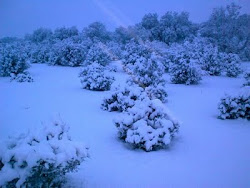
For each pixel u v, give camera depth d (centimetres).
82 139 645
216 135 698
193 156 567
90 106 973
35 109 912
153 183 455
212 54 1950
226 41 2892
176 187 444
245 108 834
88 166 510
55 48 2419
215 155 573
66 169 405
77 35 3556
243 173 495
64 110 908
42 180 371
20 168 365
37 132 420
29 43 3431
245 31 2889
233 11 2981
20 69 1725
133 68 1202
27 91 1225
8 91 1216
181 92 1280
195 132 719
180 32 3741
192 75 1505
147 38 3347
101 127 739
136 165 520
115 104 907
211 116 877
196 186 448
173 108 971
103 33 3853
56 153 386
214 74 1945
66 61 2292
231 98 845
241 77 1866
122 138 655
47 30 4194
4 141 404
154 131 599
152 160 543
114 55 2436
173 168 510
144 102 661
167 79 1686
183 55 1541
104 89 1291
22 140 407
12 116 822
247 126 779
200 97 1163
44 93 1188
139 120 622
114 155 562
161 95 1045
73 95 1161
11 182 367
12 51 1717
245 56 2947
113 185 446
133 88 910
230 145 630
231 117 856
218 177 479
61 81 1530
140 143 597
